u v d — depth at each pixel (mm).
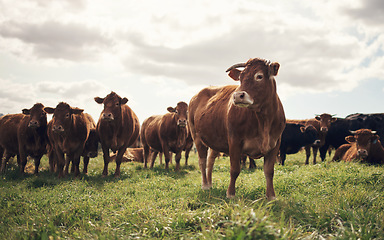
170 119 12922
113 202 6410
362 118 16078
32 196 7016
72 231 4531
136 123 12930
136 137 13125
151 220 4668
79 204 5961
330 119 15562
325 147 16203
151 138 14117
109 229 4445
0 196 6926
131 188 8016
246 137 6117
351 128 15773
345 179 7109
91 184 9102
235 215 4047
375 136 11398
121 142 11242
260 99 5520
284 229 3734
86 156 11930
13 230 4371
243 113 6055
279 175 8852
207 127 7227
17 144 11656
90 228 4586
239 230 3541
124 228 4531
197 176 10461
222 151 7289
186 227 4473
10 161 13625
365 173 7703
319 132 16031
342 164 9930
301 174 8352
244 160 13727
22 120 11328
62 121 10031
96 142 12047
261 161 15547
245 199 5605
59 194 7180
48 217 5062
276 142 6164
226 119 6539
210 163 7949
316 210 4883
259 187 6895
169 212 5180
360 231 3811
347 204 4875
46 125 11562
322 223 4395
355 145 12672
